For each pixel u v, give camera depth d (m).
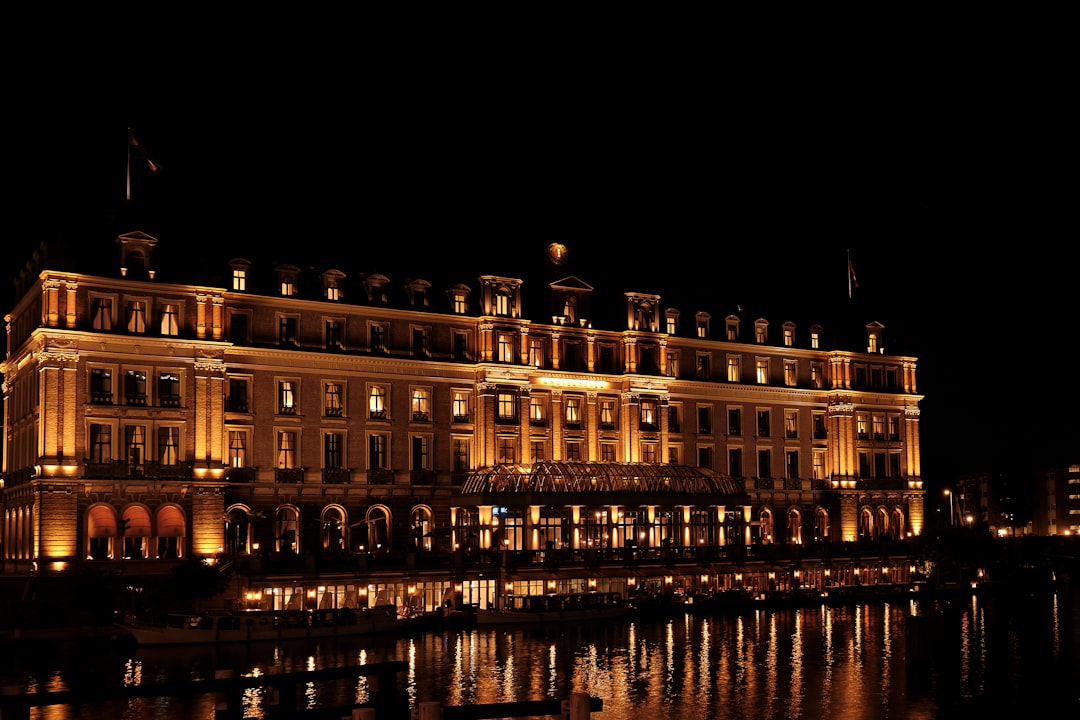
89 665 59.94
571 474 94.75
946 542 111.94
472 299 101.00
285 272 90.94
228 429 86.75
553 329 103.81
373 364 93.75
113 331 81.12
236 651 66.00
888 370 125.94
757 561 102.88
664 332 110.69
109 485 79.88
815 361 121.44
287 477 88.69
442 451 96.62
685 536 103.38
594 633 76.62
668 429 109.12
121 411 81.19
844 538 117.88
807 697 51.34
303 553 88.12
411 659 63.06
